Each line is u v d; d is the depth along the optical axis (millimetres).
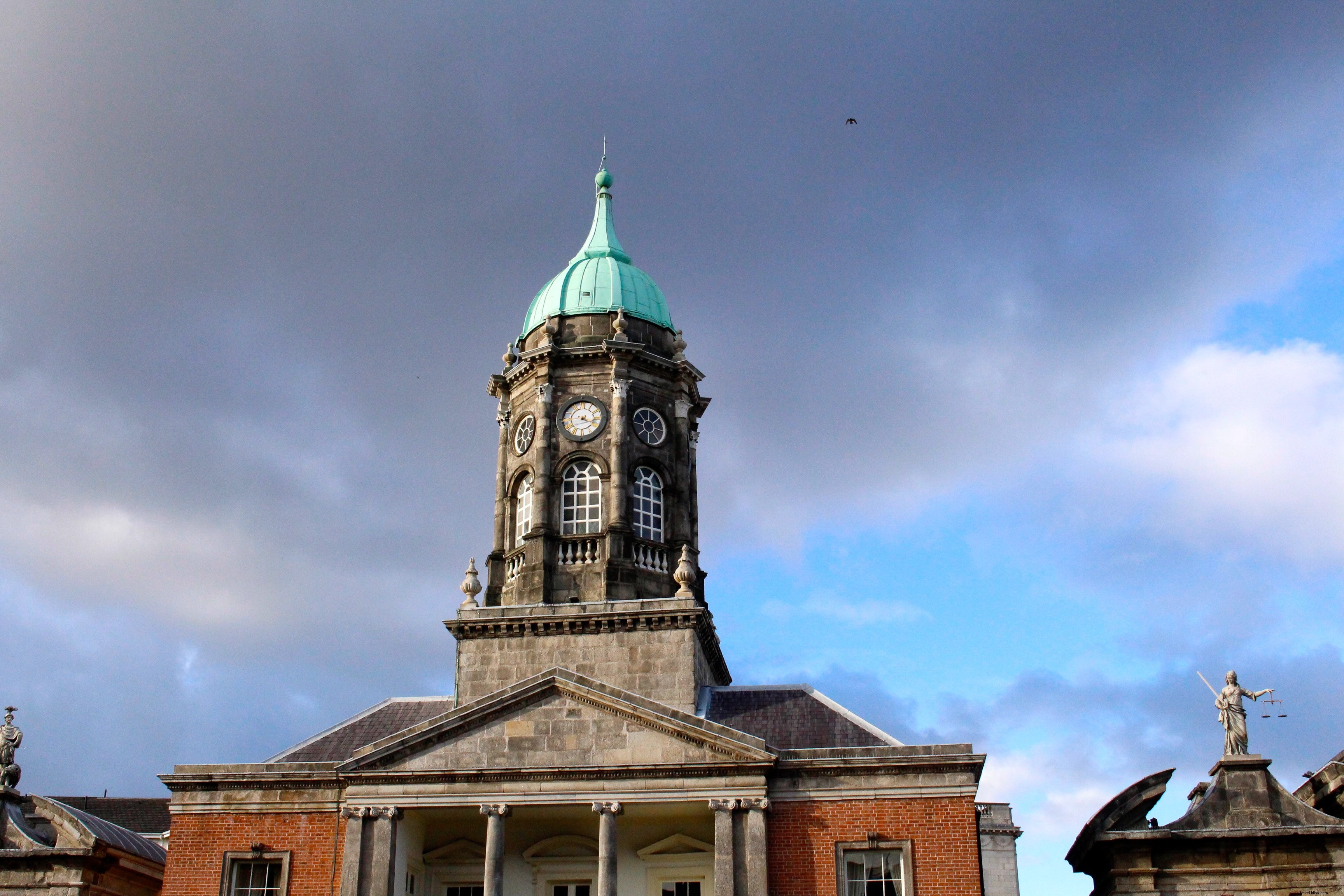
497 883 37219
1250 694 38625
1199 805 37625
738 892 36250
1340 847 36562
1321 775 40094
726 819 37000
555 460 46125
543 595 43875
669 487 46750
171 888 38688
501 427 48344
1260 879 36719
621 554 44375
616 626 42312
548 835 41188
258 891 38656
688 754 37875
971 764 37250
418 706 44531
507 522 46656
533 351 47438
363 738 42594
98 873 40156
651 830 40625
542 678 39062
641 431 47031
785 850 37094
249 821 39312
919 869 36469
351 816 38438
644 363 47688
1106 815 37531
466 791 38281
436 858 41281
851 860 37094
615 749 38188
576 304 49219
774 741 39938
